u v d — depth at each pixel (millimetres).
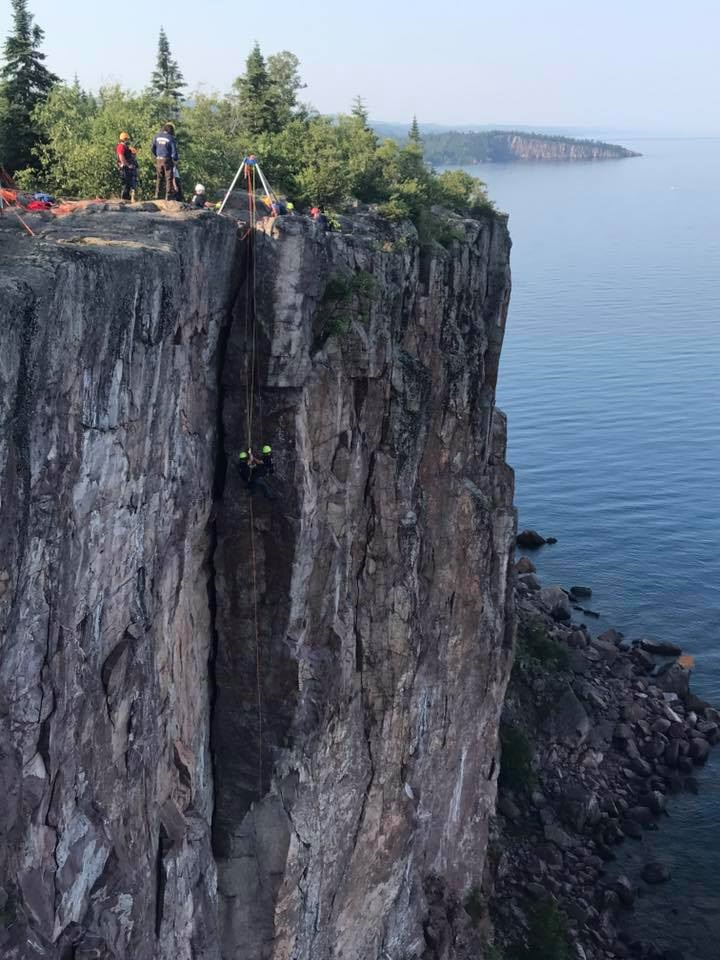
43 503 19812
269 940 32625
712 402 147000
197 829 29688
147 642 25547
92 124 40438
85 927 23250
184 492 27453
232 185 30375
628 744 69812
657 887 58219
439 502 44969
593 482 116938
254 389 29656
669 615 89188
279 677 31734
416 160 53969
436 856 47188
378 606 37406
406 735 40000
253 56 51781
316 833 33875
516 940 52375
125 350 22281
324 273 30922
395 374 36156
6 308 17969
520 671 71438
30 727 20594
